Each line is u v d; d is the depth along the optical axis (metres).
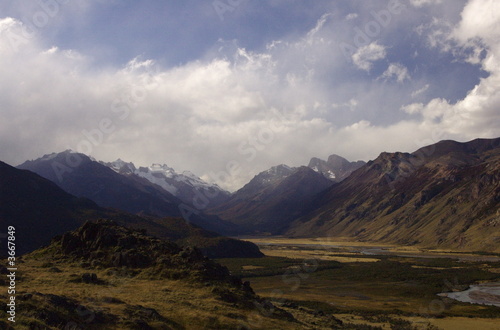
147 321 45.53
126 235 75.69
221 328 48.72
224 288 62.72
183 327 47.12
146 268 66.94
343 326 65.62
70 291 52.12
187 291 59.50
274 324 54.12
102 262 68.62
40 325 36.03
